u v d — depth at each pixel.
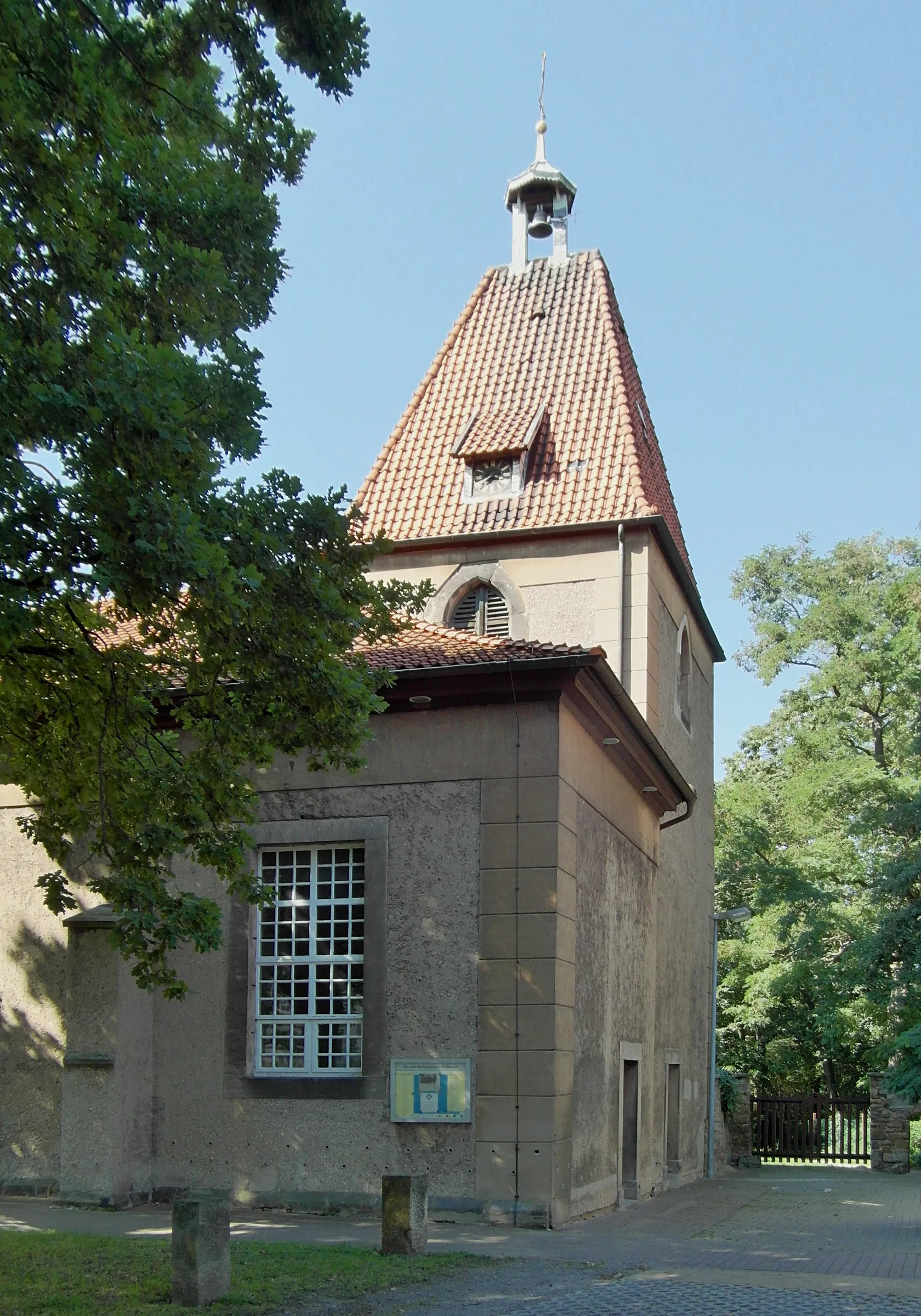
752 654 49.34
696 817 29.41
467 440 26.67
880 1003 31.89
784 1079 49.19
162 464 10.74
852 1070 48.03
